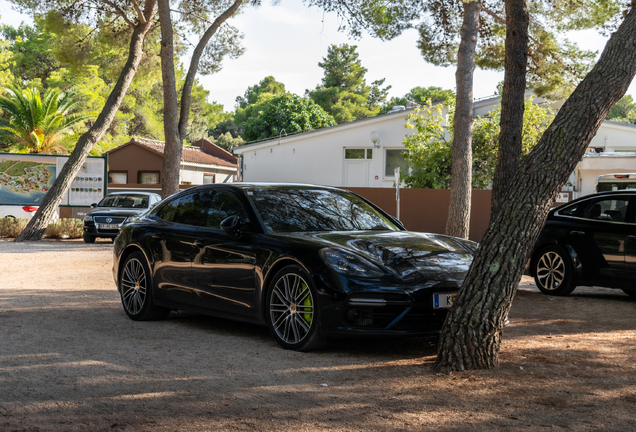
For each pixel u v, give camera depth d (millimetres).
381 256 4961
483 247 4441
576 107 4449
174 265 6098
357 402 3607
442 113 23031
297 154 25547
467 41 13336
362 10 13555
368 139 24766
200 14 20719
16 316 6609
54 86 49250
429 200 19609
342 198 6414
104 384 3994
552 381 4016
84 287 9016
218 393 3795
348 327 4617
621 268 7688
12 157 21359
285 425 3215
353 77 67438
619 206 7914
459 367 4301
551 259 8500
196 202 6355
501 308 4355
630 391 3787
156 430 3143
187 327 6070
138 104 55469
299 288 4941
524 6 8852
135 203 18094
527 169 4457
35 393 3795
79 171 21078
